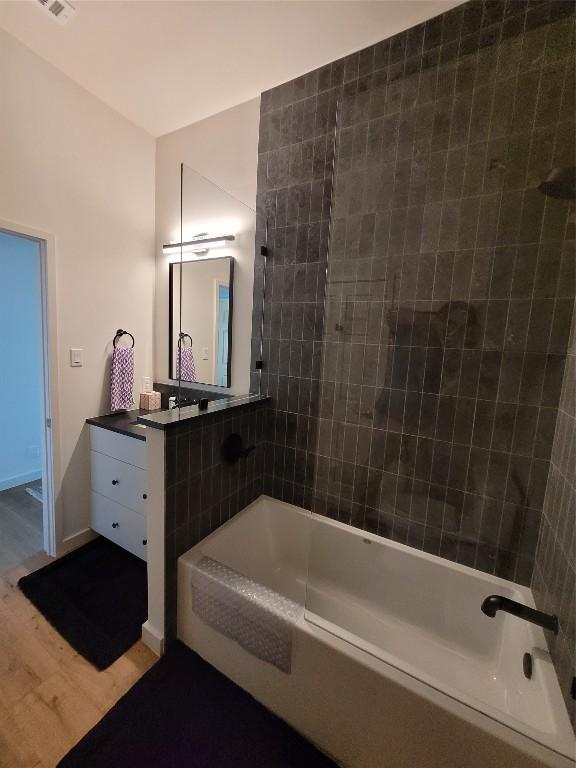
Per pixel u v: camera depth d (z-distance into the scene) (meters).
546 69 1.24
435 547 1.63
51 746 1.11
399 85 1.50
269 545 1.97
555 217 1.29
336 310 1.77
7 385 2.83
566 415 1.26
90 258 2.04
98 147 2.01
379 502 1.75
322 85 1.69
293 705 1.19
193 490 1.54
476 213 1.41
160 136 2.31
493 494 1.49
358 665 1.06
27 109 1.67
